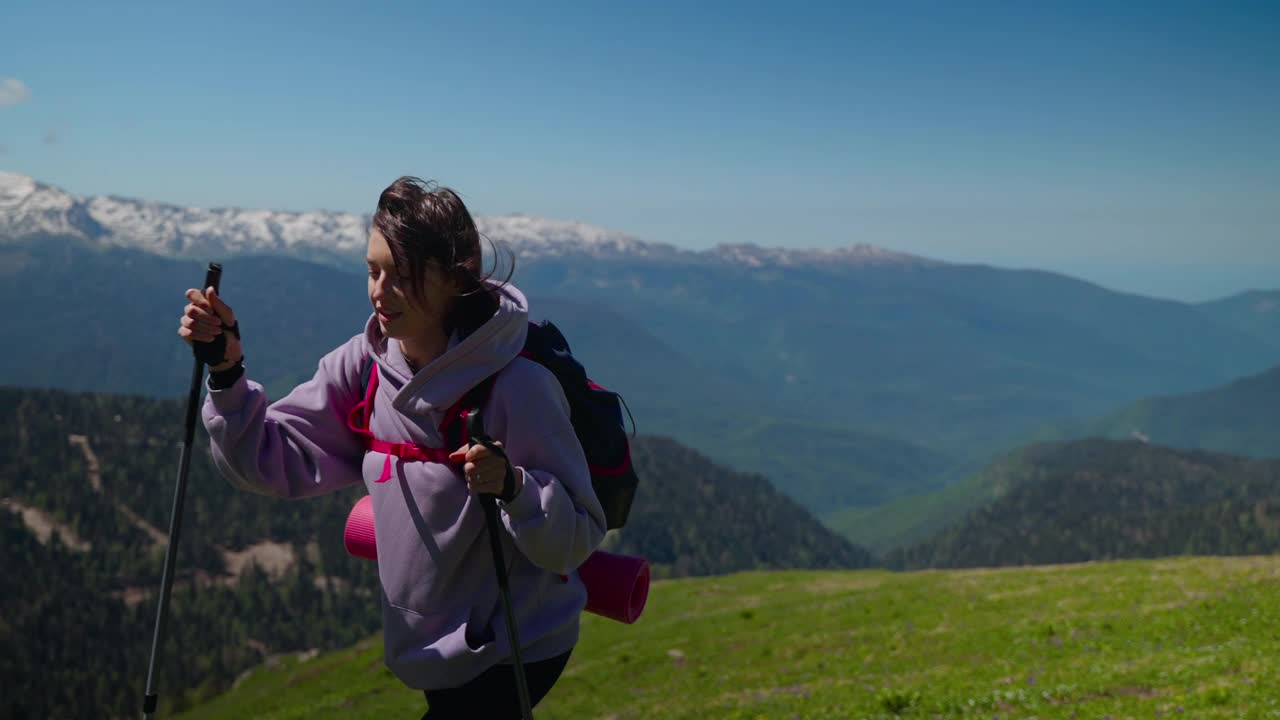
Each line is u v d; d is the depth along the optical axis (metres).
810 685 20.88
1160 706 11.21
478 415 2.68
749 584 60.97
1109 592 26.86
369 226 2.85
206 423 2.97
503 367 2.87
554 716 24.39
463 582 2.93
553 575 3.03
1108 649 18.31
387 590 2.98
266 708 44.00
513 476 2.67
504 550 2.95
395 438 2.94
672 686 26.31
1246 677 12.26
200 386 3.07
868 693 16.91
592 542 2.91
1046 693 13.40
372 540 3.21
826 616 34.91
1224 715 10.18
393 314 2.83
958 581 42.12
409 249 2.70
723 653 30.61
